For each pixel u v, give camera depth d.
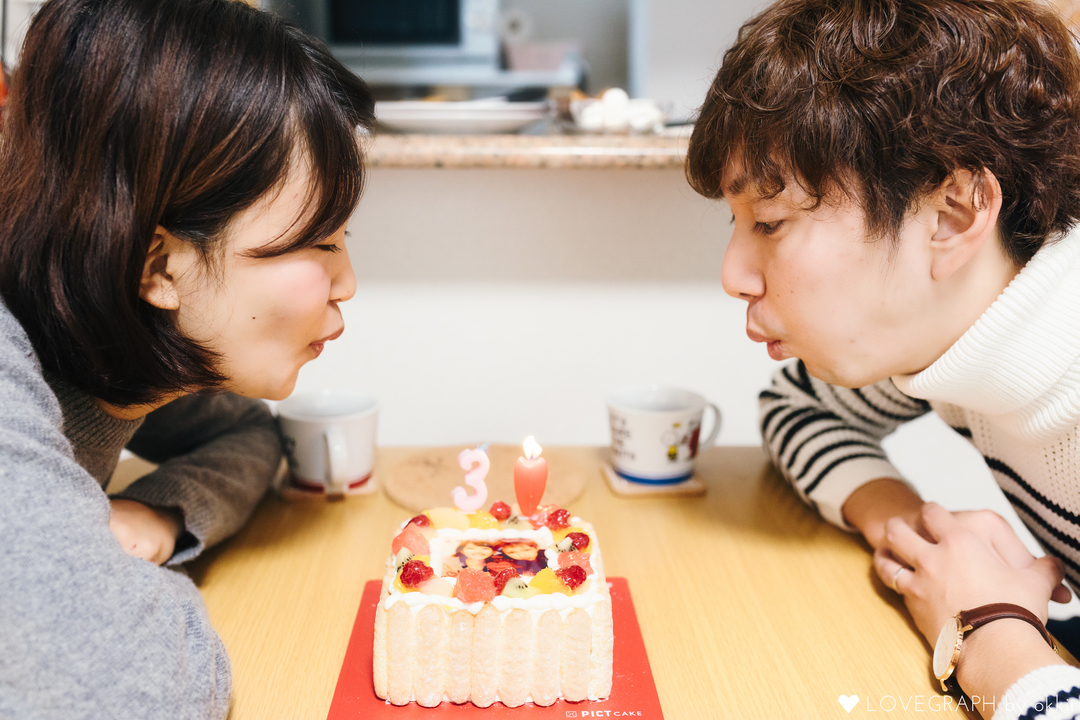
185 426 0.86
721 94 0.58
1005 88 0.52
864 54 0.51
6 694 0.38
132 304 0.50
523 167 0.98
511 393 1.25
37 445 0.45
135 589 0.45
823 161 0.52
